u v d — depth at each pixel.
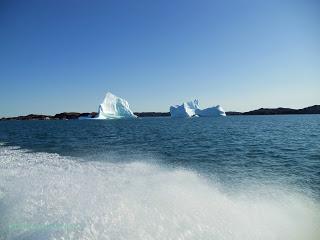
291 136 30.09
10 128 58.25
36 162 13.45
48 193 7.45
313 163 14.32
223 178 10.91
